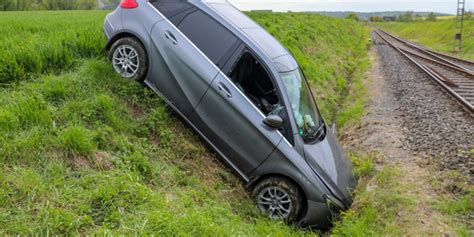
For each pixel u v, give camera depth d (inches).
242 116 237.0
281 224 222.1
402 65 888.3
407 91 548.7
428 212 219.5
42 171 176.7
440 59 1084.5
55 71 271.0
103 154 202.5
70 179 176.2
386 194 241.3
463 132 346.9
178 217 167.3
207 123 247.6
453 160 286.0
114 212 158.9
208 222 170.7
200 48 248.8
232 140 243.3
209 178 243.4
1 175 160.2
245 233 189.5
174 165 233.3
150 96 266.4
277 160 234.1
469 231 200.2
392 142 339.9
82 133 200.4
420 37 2920.8
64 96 232.8
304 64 624.1
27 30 454.6
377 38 2281.0
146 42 257.3
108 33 273.9
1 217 142.6
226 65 243.6
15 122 194.5
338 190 237.0
